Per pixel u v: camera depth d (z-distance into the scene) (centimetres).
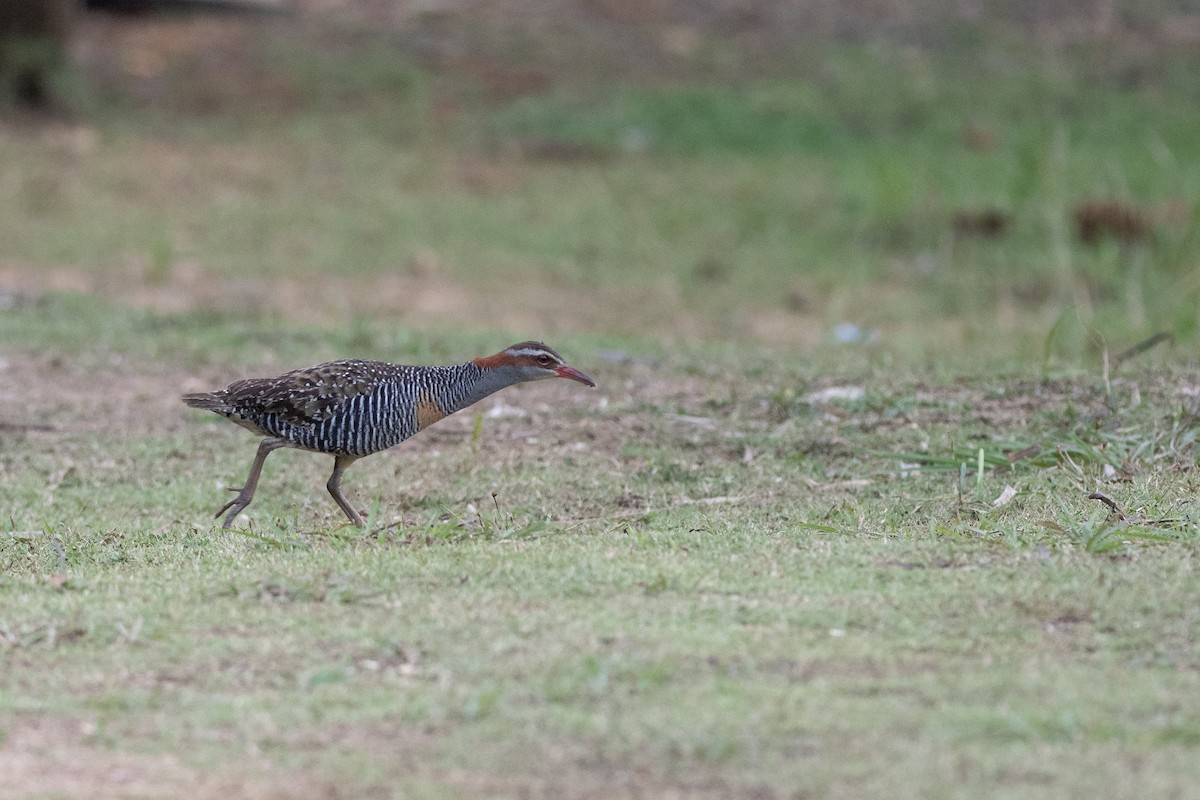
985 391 1708
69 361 1980
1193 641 962
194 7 4172
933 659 940
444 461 1539
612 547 1190
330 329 2197
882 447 1525
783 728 847
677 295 2722
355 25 4138
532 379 1379
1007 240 2941
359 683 922
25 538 1302
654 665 926
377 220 3008
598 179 3275
